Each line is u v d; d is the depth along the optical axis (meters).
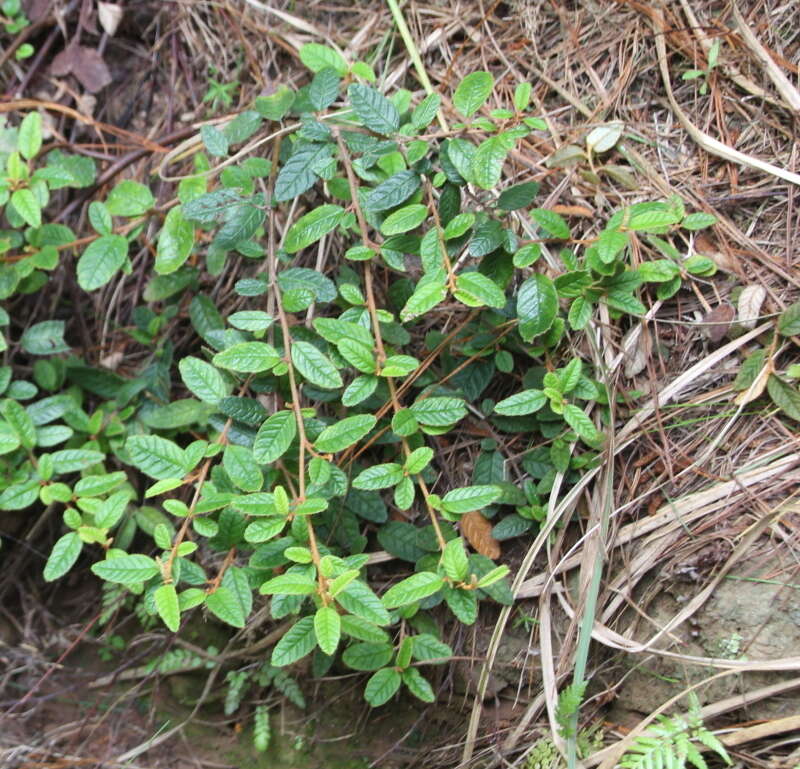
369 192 0.52
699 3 0.60
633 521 0.55
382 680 0.52
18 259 0.60
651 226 0.52
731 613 0.51
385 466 0.50
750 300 0.55
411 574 0.58
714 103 0.59
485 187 0.50
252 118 0.57
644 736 0.49
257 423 0.53
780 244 0.56
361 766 0.58
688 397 0.55
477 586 0.48
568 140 0.60
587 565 0.54
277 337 0.54
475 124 0.52
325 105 0.54
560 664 0.54
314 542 0.48
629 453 0.56
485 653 0.57
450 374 0.56
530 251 0.52
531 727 0.54
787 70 0.57
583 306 0.53
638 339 0.56
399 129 0.52
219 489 0.53
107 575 0.48
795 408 0.53
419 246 0.53
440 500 0.51
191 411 0.59
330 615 0.45
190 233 0.57
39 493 0.55
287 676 0.60
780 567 0.51
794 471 0.52
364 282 0.59
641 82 0.60
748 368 0.54
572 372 0.53
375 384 0.50
